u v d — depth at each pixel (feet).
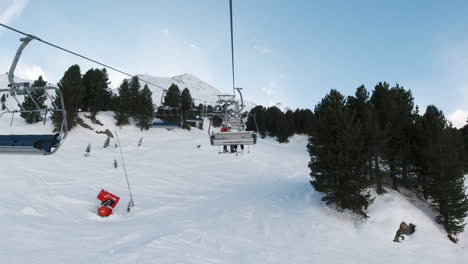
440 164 70.38
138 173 97.91
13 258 32.14
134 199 71.31
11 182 62.90
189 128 234.17
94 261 34.09
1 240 36.37
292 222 63.52
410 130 87.76
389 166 86.69
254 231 55.52
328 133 72.08
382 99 92.27
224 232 52.49
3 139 20.04
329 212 70.95
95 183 79.00
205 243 45.27
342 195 67.26
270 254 44.50
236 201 77.51
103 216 56.18
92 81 185.68
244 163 132.16
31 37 19.53
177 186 89.30
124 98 191.11
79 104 173.27
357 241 57.57
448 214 68.03
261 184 98.63
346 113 70.79
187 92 251.39
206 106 73.92
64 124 19.67
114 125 189.16
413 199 81.56
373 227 63.93
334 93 79.15
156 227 52.13
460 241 65.82
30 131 149.07
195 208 68.49
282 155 173.06
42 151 19.65
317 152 72.28
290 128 266.57
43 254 34.47
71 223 49.26
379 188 79.41
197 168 116.57
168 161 123.54
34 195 58.08
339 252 50.47
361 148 68.64
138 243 42.47
